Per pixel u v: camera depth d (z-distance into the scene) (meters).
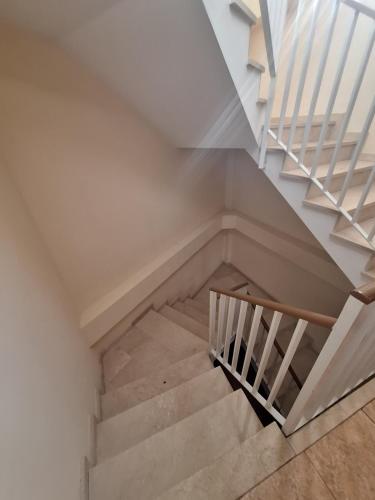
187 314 2.81
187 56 1.02
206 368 1.78
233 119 1.36
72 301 1.62
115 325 2.06
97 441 1.28
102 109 1.45
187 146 1.89
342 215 1.36
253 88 1.22
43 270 1.20
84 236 1.59
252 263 3.53
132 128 1.69
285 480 0.96
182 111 1.45
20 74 1.04
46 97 1.16
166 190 2.26
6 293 0.77
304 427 1.09
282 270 3.04
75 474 0.96
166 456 1.12
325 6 1.71
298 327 0.89
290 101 2.43
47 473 0.75
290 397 2.23
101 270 1.81
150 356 1.99
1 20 0.90
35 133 1.15
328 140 1.98
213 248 3.59
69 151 1.34
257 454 1.02
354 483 0.94
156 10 0.86
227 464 1.00
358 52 1.96
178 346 2.07
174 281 2.88
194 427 1.22
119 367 1.91
